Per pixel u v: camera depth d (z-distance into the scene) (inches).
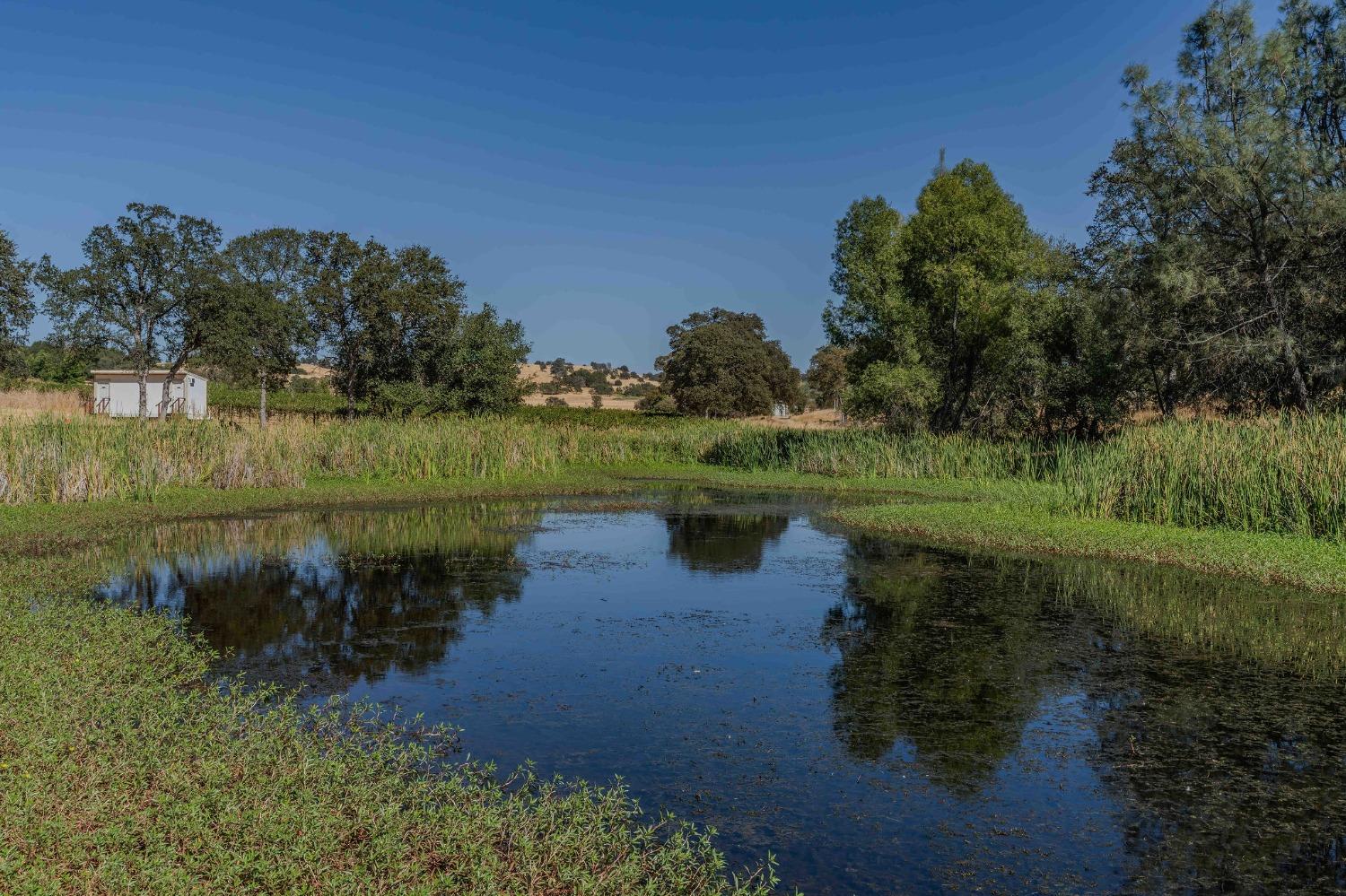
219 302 1907.0
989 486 1194.6
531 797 264.7
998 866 247.9
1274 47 1149.7
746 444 1578.5
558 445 1539.1
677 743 329.7
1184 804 285.6
